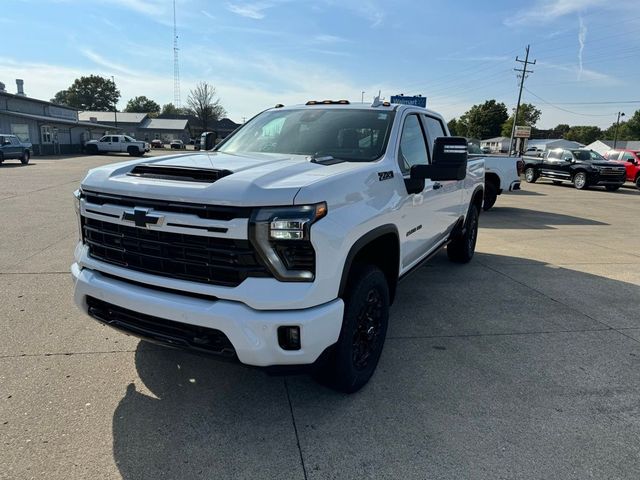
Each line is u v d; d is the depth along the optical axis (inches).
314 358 99.3
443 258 277.3
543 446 104.9
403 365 140.7
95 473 91.8
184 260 98.7
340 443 103.7
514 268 256.8
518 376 136.6
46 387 121.6
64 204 431.5
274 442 103.3
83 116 3117.6
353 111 158.2
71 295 187.6
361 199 112.0
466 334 165.5
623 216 492.7
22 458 94.9
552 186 895.7
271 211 92.4
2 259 237.8
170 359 138.8
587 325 177.6
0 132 1365.7
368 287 116.5
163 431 105.7
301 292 94.8
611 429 112.4
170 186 99.5
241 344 93.7
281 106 184.2
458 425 111.7
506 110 4072.3
